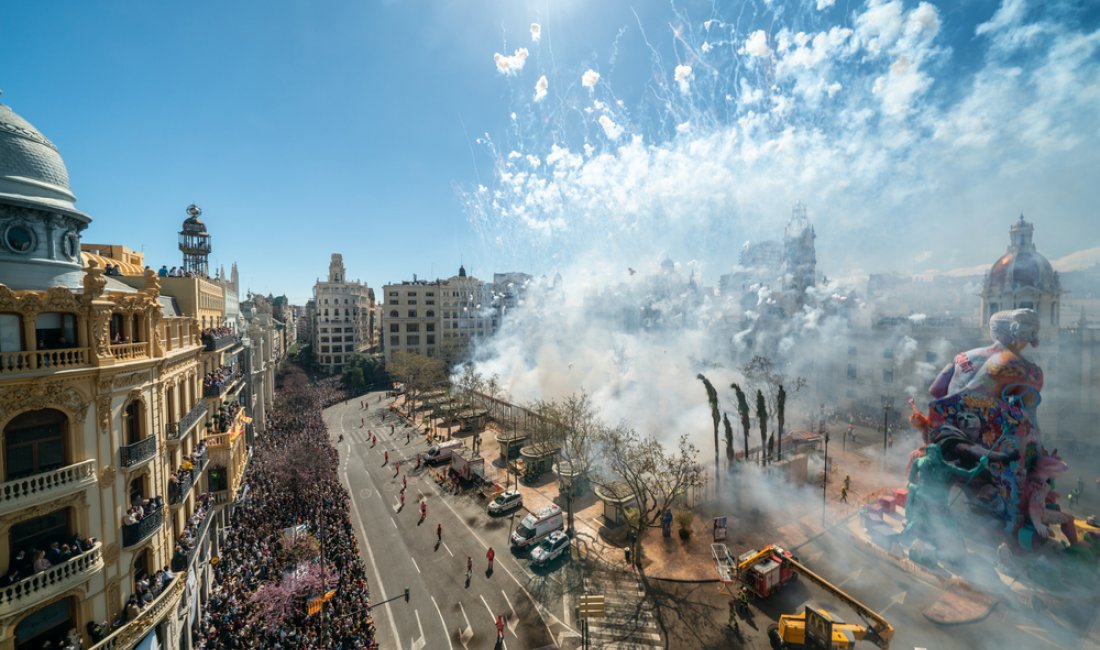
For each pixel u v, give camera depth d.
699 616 31.38
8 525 18.56
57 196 22.31
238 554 37.75
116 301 22.45
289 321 175.38
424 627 30.97
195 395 35.25
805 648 27.73
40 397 19.52
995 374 36.62
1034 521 35.19
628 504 45.47
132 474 23.55
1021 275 57.53
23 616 18.56
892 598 32.72
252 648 27.36
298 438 66.12
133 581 23.27
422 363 101.38
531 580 36.00
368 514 47.97
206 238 59.09
